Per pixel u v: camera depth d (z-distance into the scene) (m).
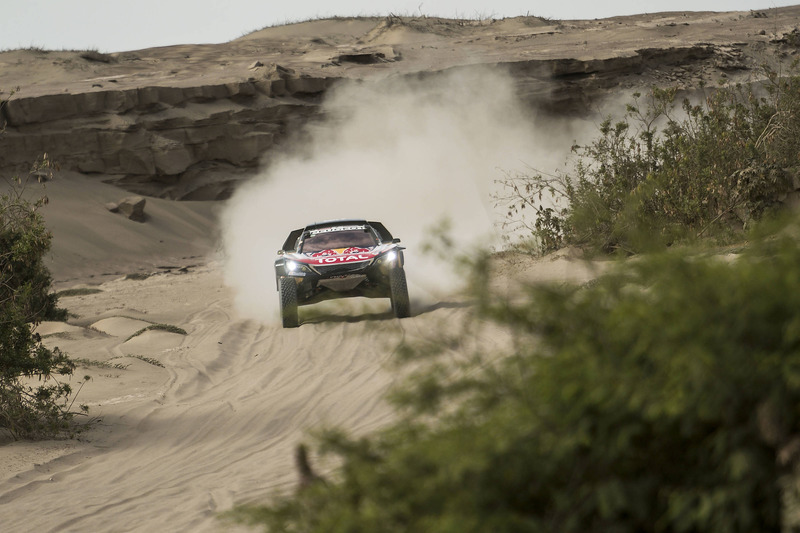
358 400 29.25
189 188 184.88
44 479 22.75
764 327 6.61
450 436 7.79
